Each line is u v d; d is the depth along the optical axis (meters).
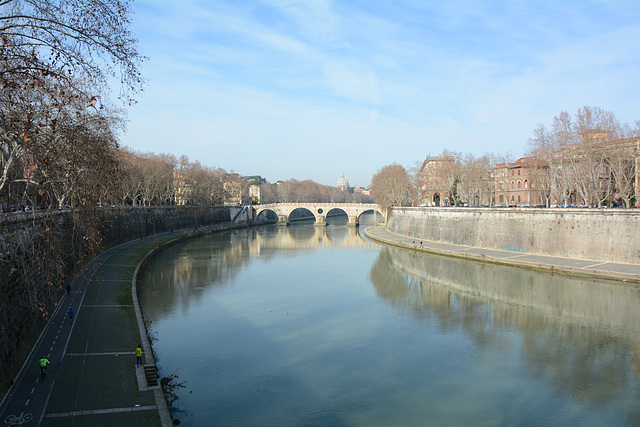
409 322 56.94
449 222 123.50
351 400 37.66
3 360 31.67
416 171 176.50
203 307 63.66
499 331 53.00
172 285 77.06
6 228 33.84
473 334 52.25
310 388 39.62
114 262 84.12
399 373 42.56
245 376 41.78
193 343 49.69
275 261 104.06
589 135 89.06
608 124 89.50
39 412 29.52
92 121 28.59
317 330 54.16
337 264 100.00
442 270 88.38
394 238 141.88
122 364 37.53
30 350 38.66
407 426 33.94
